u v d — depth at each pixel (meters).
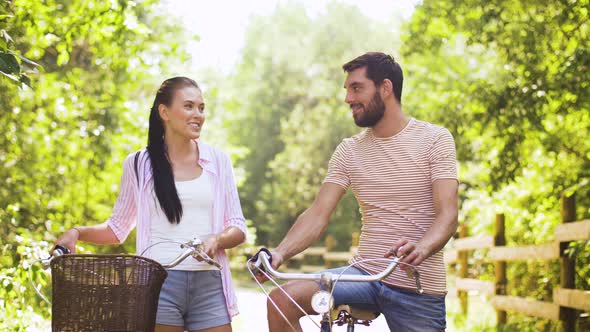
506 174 12.84
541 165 13.70
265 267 4.49
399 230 5.30
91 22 10.32
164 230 5.12
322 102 41.59
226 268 5.21
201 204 5.19
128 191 5.28
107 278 4.28
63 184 14.10
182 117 5.18
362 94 5.38
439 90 15.42
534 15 11.98
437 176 5.25
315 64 43.91
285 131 40.75
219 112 20.86
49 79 13.32
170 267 4.59
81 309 4.26
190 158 5.28
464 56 16.23
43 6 9.91
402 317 5.22
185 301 5.09
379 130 5.45
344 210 34.53
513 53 12.20
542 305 10.41
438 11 13.11
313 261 33.44
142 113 14.76
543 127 12.25
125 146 14.29
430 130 5.36
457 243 14.77
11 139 12.68
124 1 10.27
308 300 5.00
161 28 14.62
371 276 4.42
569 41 11.48
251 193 44.84
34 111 13.42
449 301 16.80
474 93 12.89
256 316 14.36
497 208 14.96
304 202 38.62
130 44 12.20
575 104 11.69
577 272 10.97
